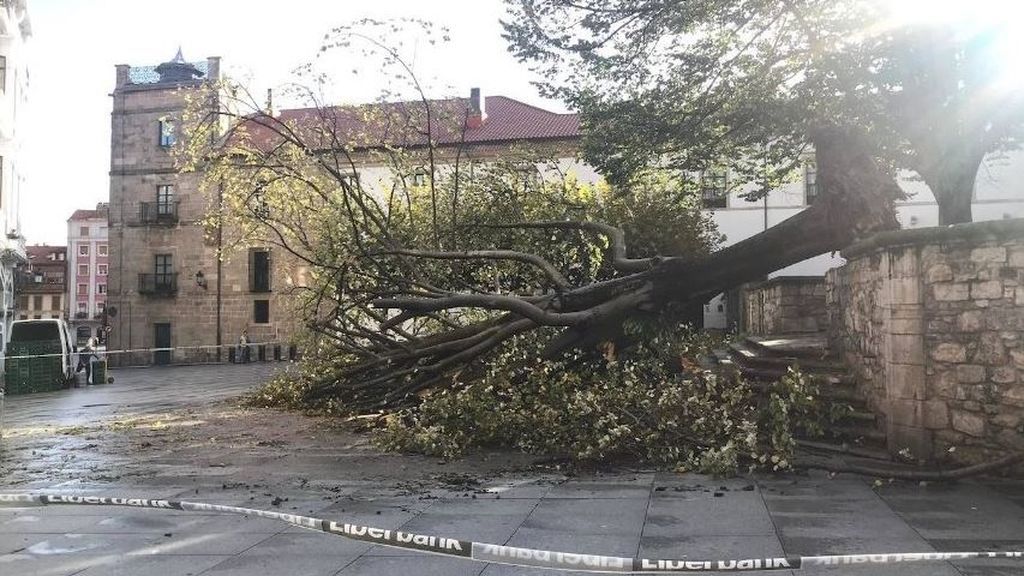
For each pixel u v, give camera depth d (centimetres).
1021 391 630
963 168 1286
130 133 4450
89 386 2378
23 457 849
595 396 820
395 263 1274
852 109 1211
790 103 1292
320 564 430
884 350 736
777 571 403
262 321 4284
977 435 654
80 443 957
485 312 1339
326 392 1242
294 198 1387
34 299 9675
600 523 515
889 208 905
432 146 1250
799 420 730
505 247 1355
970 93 1183
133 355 4378
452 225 1284
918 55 1142
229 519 536
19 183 3319
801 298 1538
